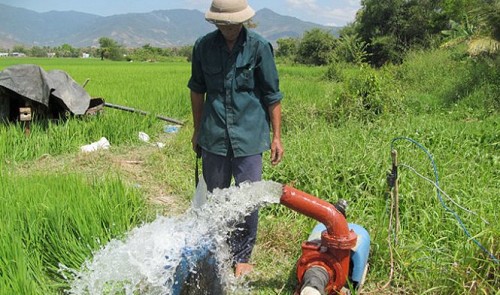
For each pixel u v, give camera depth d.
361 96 10.19
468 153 6.42
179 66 44.50
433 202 4.79
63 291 3.60
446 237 4.06
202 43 3.75
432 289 3.45
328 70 24.12
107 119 9.00
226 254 3.17
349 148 6.19
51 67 40.00
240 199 3.03
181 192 6.01
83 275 3.27
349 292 3.19
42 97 8.29
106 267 2.90
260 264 4.12
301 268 3.12
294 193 3.03
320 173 5.43
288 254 4.30
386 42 36.66
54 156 7.70
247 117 3.74
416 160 5.71
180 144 8.20
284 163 5.89
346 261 3.04
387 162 5.53
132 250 2.85
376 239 3.99
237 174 3.84
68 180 5.12
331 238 3.01
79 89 9.24
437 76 16.02
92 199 4.50
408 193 4.76
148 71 31.97
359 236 3.46
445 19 34.56
